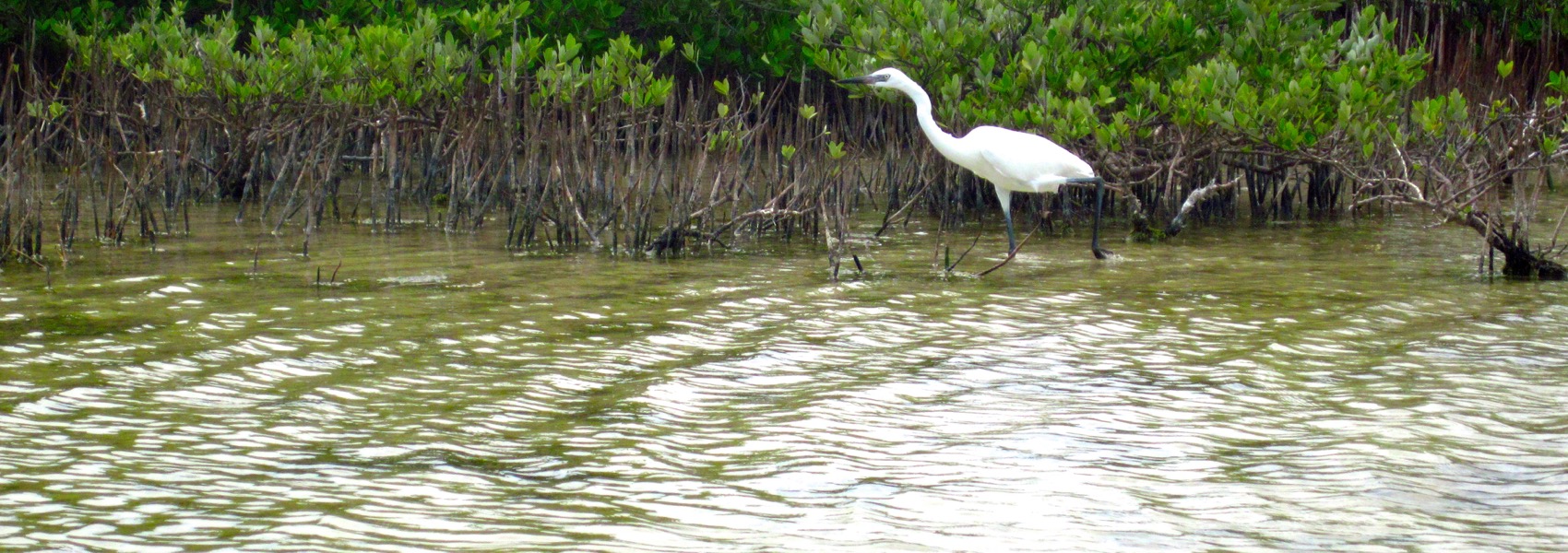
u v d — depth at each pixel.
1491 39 24.92
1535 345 9.90
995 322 10.78
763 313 11.12
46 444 7.22
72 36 21.52
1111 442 7.46
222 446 7.27
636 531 6.09
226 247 14.82
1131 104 16.95
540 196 16.75
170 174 19.09
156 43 20.09
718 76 29.23
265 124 19.20
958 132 17.89
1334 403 8.28
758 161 16.81
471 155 18.02
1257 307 11.47
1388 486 6.68
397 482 6.73
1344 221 18.16
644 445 7.42
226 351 9.45
